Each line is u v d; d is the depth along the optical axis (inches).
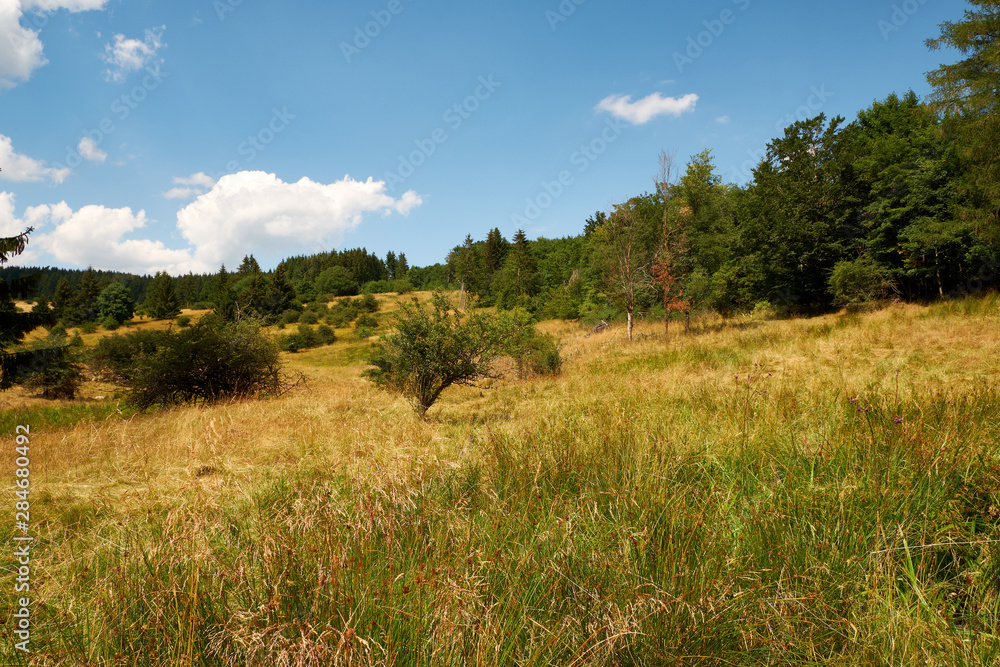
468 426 271.3
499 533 91.5
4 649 67.8
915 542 87.8
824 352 424.8
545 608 73.6
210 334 551.8
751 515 99.0
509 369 597.0
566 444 158.7
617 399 279.0
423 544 84.9
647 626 67.7
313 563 75.9
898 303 766.5
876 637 68.0
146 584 77.0
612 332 1060.5
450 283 3846.0
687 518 95.4
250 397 566.6
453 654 61.8
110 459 218.8
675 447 143.8
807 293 973.2
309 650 56.2
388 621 65.0
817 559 84.1
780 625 70.7
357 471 120.1
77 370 831.1
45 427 420.8
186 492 128.8
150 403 544.4
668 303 868.6
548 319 2025.1
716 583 75.6
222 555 87.0
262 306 3083.2
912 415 147.9
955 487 102.3
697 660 64.7
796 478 115.6
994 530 85.9
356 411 357.7
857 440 129.9
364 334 2508.6
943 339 406.3
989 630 68.8
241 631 61.1
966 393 174.6
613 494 107.8
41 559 101.0
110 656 65.7
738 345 564.7
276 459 199.5
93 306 2970.0
